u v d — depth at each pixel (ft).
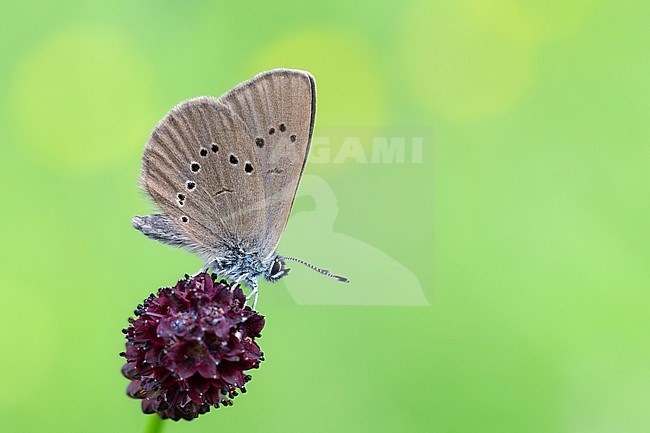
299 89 0.86
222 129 0.86
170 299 0.83
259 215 0.87
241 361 0.82
